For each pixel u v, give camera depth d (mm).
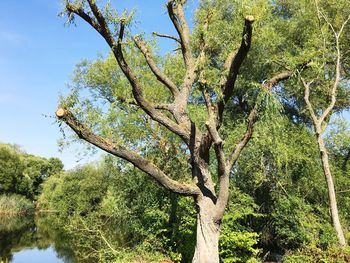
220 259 13438
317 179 17625
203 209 9078
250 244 13867
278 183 16531
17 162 63281
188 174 15906
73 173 29562
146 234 15578
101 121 12453
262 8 9523
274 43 16953
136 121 16766
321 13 16812
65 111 8344
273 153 15961
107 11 8273
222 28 13695
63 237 30812
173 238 15219
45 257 22172
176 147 16719
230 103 20516
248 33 8133
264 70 18500
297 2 19828
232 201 14984
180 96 10109
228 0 16438
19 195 59781
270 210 17203
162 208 15883
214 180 14031
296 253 14664
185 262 14602
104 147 8672
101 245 15977
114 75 21766
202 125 14914
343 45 18453
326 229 14914
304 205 15984
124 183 17094
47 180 66375
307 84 16797
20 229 36156
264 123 9336
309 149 17625
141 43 10211
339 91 19750
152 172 8875
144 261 14539
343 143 20469
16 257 22266
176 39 10961
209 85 9844
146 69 18359
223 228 13766
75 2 8133
